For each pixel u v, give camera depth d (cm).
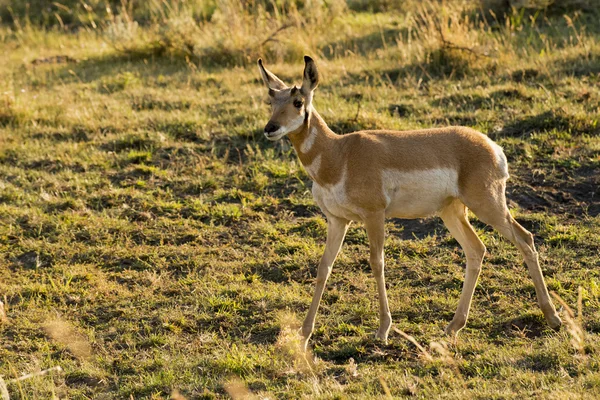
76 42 5353
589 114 3269
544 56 4000
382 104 3600
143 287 2414
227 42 4591
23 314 2269
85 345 2108
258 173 3091
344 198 1989
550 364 1819
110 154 3312
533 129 3256
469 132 2047
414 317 2159
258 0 5434
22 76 4497
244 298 2308
